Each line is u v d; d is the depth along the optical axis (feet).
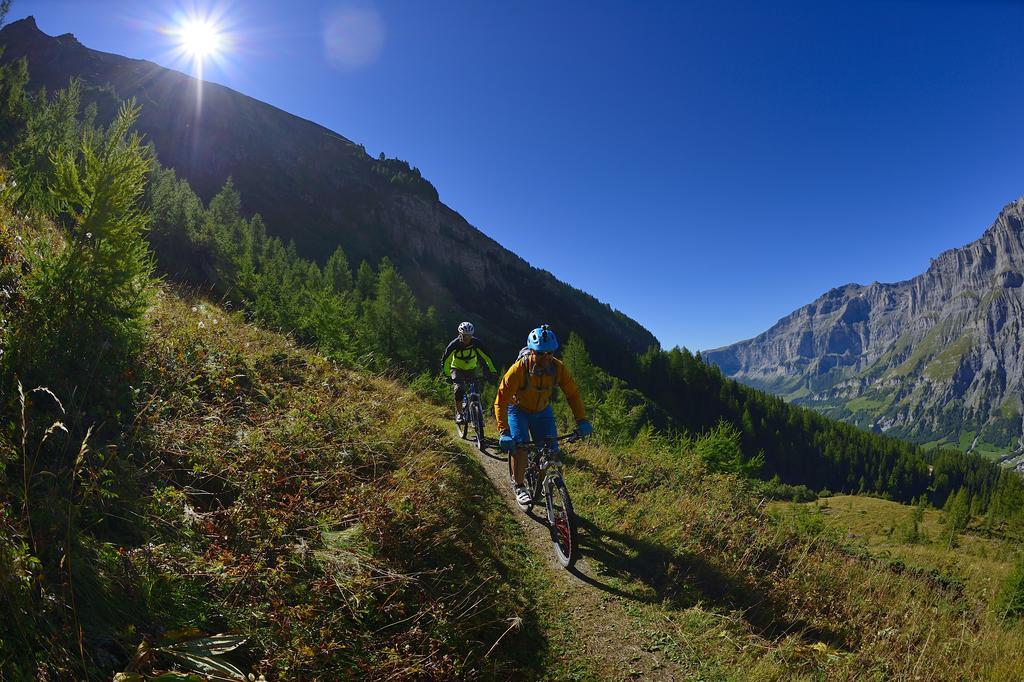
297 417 16.78
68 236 12.62
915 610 17.12
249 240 222.89
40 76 453.99
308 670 8.60
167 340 16.78
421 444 21.24
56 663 6.01
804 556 19.29
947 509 181.57
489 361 29.63
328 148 599.57
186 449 12.46
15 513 7.30
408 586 11.77
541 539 17.34
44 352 10.48
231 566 9.57
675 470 28.53
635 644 12.32
